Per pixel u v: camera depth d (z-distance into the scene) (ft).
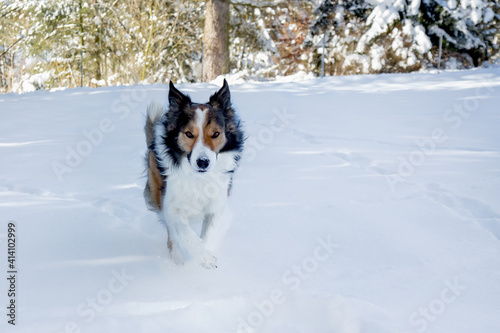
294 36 90.84
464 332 9.24
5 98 42.55
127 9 79.30
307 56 79.15
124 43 82.23
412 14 64.75
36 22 80.74
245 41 80.07
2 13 79.77
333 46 71.00
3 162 21.98
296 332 9.72
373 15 66.44
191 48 76.84
